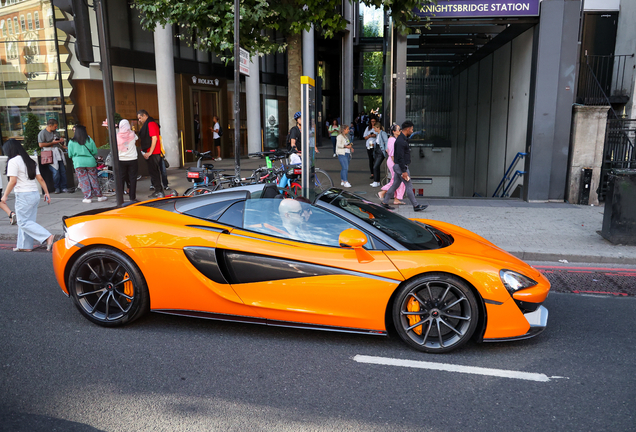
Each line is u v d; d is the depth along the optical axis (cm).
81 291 391
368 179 1282
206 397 289
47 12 1378
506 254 393
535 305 353
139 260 369
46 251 638
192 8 755
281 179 805
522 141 1077
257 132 1950
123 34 1539
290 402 286
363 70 3497
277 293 357
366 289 345
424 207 877
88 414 269
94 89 1469
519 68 1098
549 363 343
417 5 818
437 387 306
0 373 315
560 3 919
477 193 1525
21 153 600
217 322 407
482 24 968
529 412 279
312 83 748
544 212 884
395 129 927
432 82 1828
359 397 293
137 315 382
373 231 369
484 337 348
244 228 378
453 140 1841
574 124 963
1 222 773
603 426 267
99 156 1136
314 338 379
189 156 1748
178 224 381
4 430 252
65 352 346
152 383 305
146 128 957
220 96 1914
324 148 2431
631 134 1140
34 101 1436
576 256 617
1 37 1427
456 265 343
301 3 784
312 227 373
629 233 663
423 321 349
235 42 697
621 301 480
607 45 1307
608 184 682
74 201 968
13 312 422
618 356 357
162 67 1495
